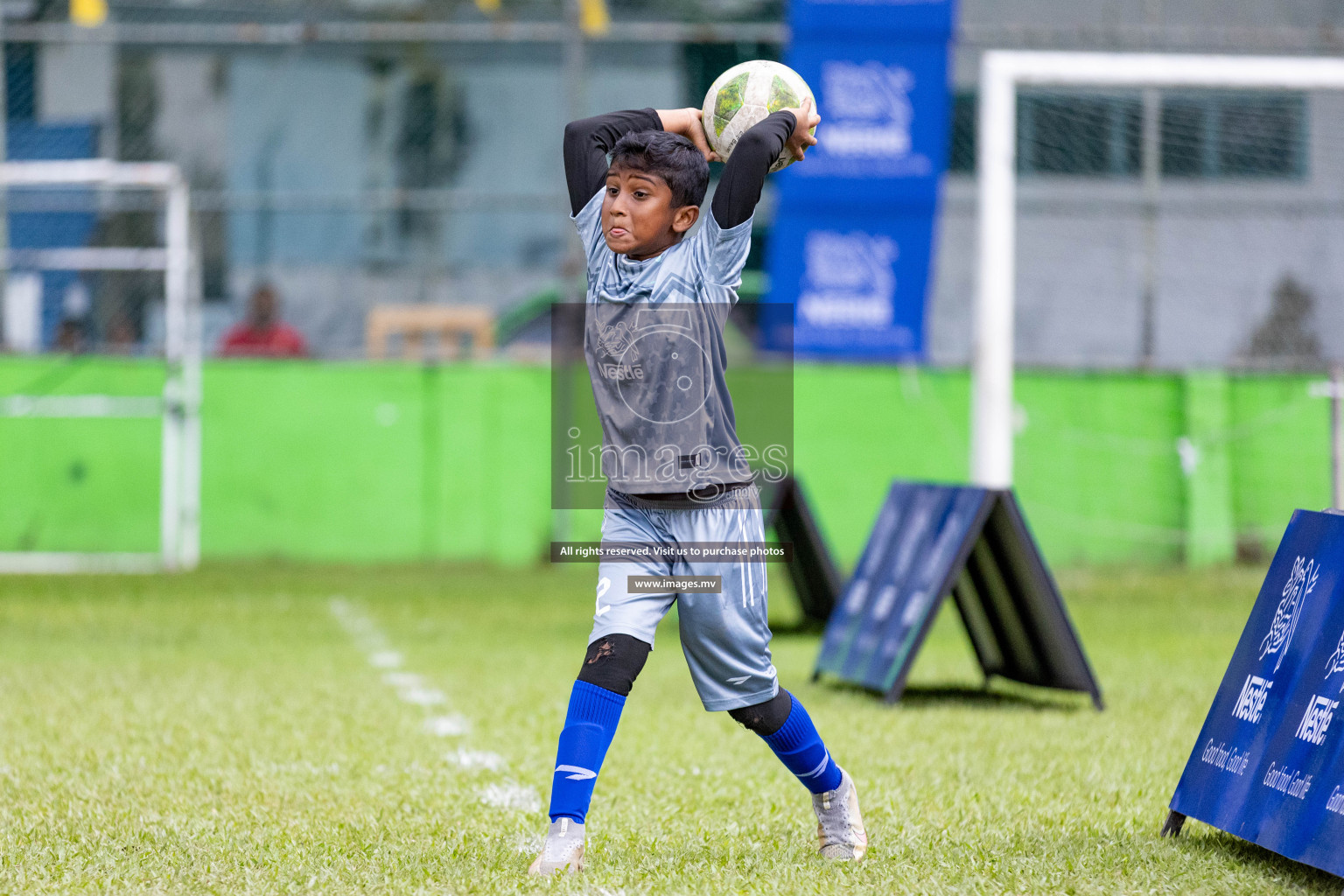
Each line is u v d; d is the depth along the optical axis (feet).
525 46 216.95
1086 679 74.28
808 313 164.45
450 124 221.25
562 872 38.04
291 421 163.63
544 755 59.77
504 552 163.73
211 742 61.87
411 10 220.43
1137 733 66.44
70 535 160.86
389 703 74.08
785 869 39.42
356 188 220.23
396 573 155.84
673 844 43.39
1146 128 164.14
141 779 53.72
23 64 198.59
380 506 164.04
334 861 40.52
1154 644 103.04
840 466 163.73
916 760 58.49
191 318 161.68
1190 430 162.09
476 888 37.09
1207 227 183.11
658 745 61.87
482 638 105.40
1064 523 162.09
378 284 219.82
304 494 163.73
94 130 201.26
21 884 38.19
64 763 56.65
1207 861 40.96
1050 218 184.44
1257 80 120.67
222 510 163.43
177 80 212.23
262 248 217.36
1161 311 184.14
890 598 80.74
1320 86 120.57
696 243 39.32
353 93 219.41
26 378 160.97
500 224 222.28
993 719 70.49
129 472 161.58
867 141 163.22
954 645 105.81
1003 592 77.56
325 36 154.81
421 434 164.25
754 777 54.80
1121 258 184.14
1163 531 162.20
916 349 164.66
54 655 93.04
